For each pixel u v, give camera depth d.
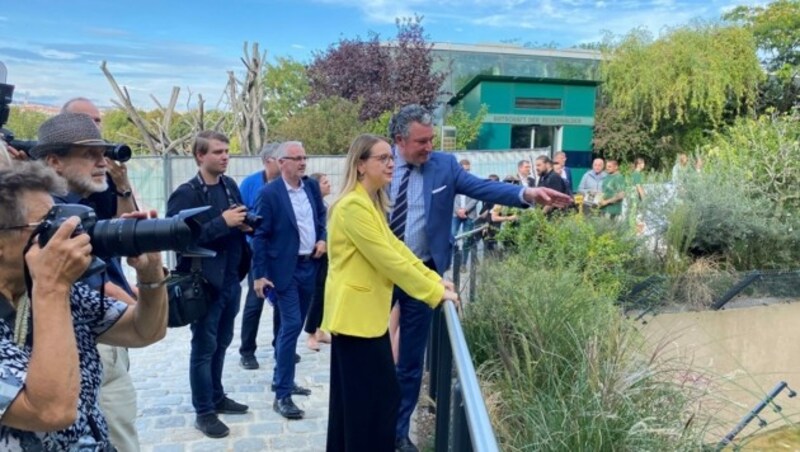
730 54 18.80
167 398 4.00
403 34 18.58
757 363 6.28
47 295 1.14
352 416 2.62
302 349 5.12
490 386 3.11
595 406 2.50
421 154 3.17
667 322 5.65
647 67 18.53
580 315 3.50
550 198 3.18
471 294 4.14
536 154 12.43
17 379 1.13
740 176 7.31
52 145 2.09
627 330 3.43
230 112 13.06
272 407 3.82
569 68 19.80
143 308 1.61
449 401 2.50
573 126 18.70
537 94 18.28
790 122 8.08
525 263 4.62
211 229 3.11
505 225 5.44
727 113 19.89
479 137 18.00
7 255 1.20
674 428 2.48
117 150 2.46
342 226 2.57
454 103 19.39
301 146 4.09
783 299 6.35
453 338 1.91
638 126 18.94
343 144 14.85
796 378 6.42
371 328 2.59
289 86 25.23
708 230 6.46
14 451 1.18
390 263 2.48
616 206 7.91
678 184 6.89
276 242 3.77
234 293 3.56
